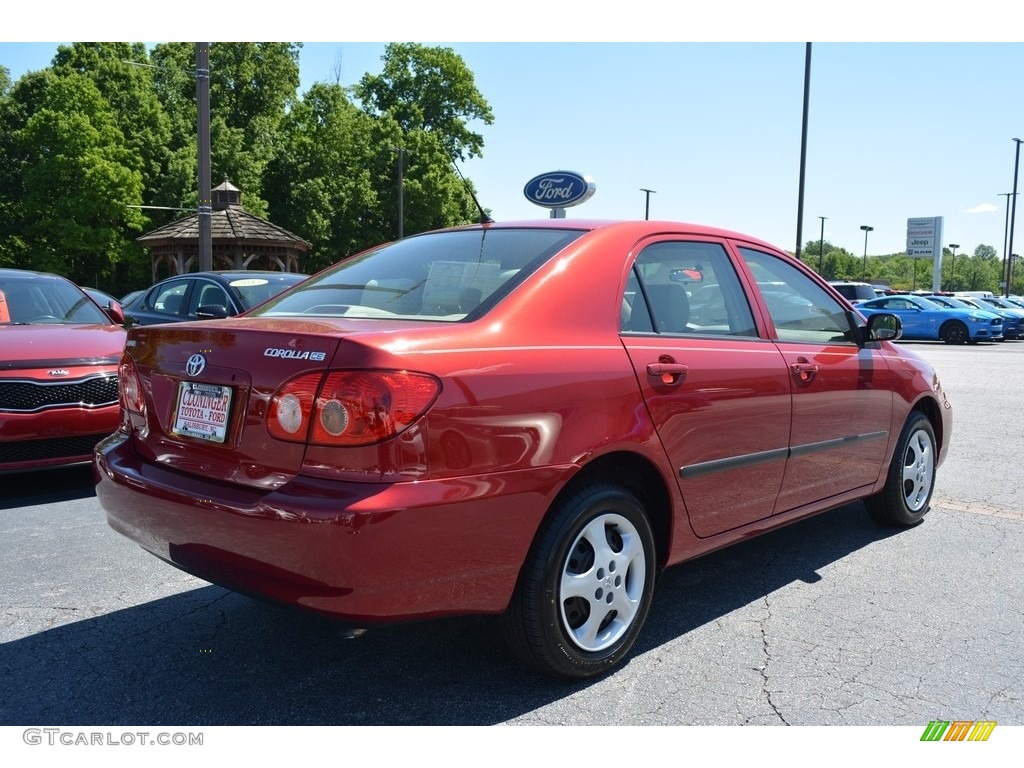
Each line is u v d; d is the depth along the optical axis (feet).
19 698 9.43
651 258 11.02
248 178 140.87
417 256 11.45
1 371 16.66
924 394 15.72
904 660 10.44
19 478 19.60
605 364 9.53
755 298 12.33
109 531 15.43
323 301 10.81
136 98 142.10
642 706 9.28
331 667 10.21
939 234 166.30
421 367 7.98
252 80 164.66
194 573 8.91
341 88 160.76
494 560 8.48
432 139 155.22
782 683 9.82
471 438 8.18
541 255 10.14
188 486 8.86
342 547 7.54
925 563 14.08
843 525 16.38
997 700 9.46
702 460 10.68
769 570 13.76
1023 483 19.97
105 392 17.65
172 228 87.81
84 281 144.15
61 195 129.90
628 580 10.08
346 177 151.64
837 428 13.28
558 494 9.20
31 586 12.74
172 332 9.67
